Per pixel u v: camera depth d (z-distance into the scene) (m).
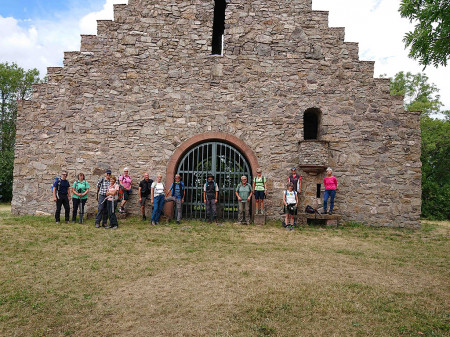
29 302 3.90
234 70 10.87
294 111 10.71
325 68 10.80
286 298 4.09
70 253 6.10
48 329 3.29
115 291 4.32
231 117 10.74
